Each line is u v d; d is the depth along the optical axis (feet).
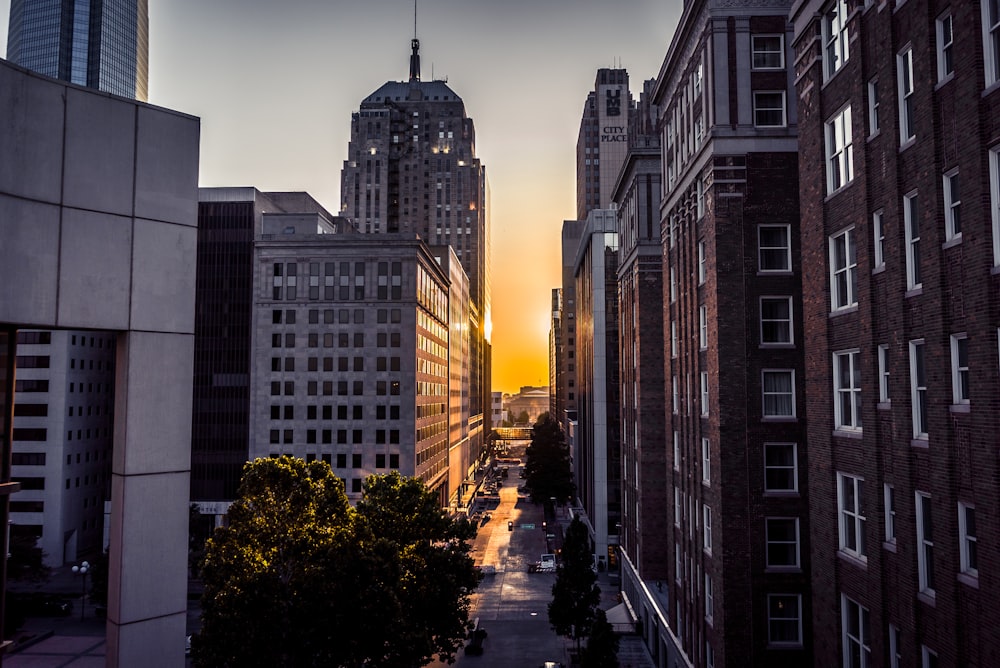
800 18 71.77
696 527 106.32
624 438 198.39
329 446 286.05
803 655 88.99
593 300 264.52
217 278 307.99
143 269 52.42
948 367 45.39
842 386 64.49
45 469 272.51
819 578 66.54
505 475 607.37
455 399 439.22
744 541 91.20
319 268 292.61
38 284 47.16
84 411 289.33
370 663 89.81
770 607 90.38
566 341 552.41
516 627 186.39
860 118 58.13
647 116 201.87
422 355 310.86
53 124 48.29
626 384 195.11
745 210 93.91
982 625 41.78
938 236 46.11
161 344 53.21
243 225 309.42
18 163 46.50
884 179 53.62
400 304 289.74
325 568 85.51
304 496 92.48
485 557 277.03
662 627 135.54
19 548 214.48
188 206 55.21
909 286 51.06
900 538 51.37
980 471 41.83
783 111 95.14
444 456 380.78
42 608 202.90
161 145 53.88
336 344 289.74
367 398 287.28
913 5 49.08
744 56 95.55
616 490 255.91
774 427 91.61
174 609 53.01
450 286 414.41
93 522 295.07
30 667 156.97
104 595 197.77
